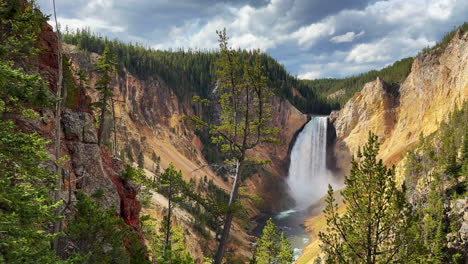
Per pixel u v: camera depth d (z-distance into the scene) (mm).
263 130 15961
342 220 17000
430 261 15555
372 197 15984
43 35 23688
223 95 16078
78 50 105875
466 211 35156
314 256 60406
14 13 11344
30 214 9422
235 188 16016
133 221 28312
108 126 49062
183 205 63438
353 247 16219
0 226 8359
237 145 15953
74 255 12852
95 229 14758
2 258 8234
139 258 19625
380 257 16469
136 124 111250
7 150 9578
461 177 45375
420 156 60312
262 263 36438
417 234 15547
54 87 22656
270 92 15680
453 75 101000
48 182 15953
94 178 24547
